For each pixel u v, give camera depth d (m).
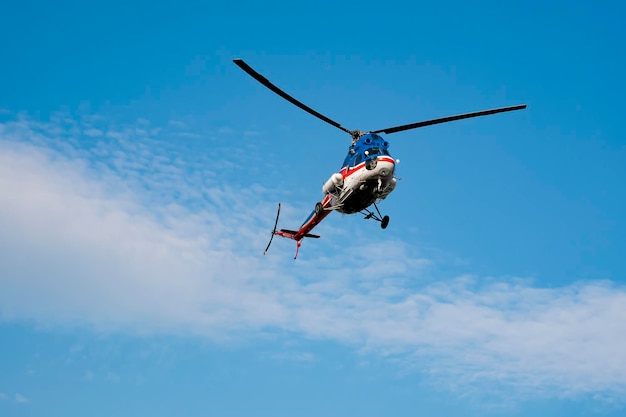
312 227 72.06
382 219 63.56
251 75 53.19
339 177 62.44
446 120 59.62
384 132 62.16
